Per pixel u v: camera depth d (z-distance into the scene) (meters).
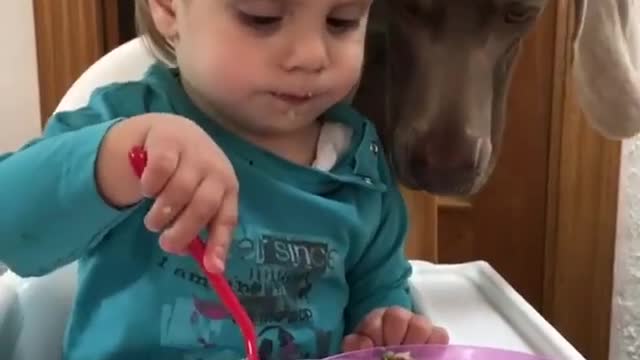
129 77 0.85
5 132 1.41
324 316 0.68
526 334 0.73
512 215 1.49
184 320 0.64
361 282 0.73
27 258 0.58
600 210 1.42
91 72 0.84
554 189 1.44
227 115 0.66
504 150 1.46
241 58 0.60
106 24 1.40
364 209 0.70
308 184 0.68
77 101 0.83
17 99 1.40
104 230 0.57
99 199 0.55
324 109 0.65
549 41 1.40
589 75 0.82
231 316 0.64
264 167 0.67
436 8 0.71
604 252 1.43
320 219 0.67
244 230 0.65
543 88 1.42
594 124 0.83
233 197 0.53
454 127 0.70
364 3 0.62
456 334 0.73
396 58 0.73
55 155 0.56
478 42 0.72
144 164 0.53
